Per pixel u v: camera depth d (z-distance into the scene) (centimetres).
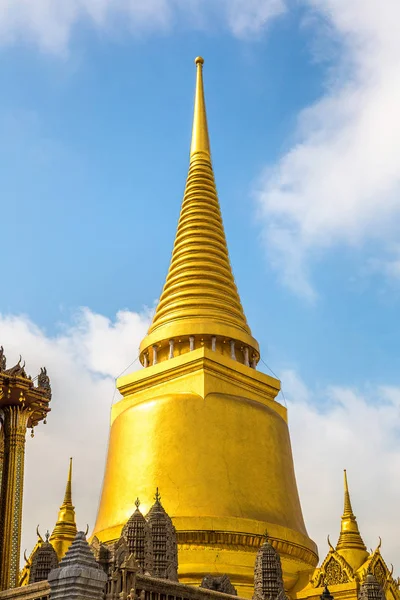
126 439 5638
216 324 6006
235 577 4912
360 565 5172
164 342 6088
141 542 3934
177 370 5788
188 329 5972
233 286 6494
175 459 5372
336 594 4903
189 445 5412
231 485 5312
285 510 5472
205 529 5009
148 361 6269
